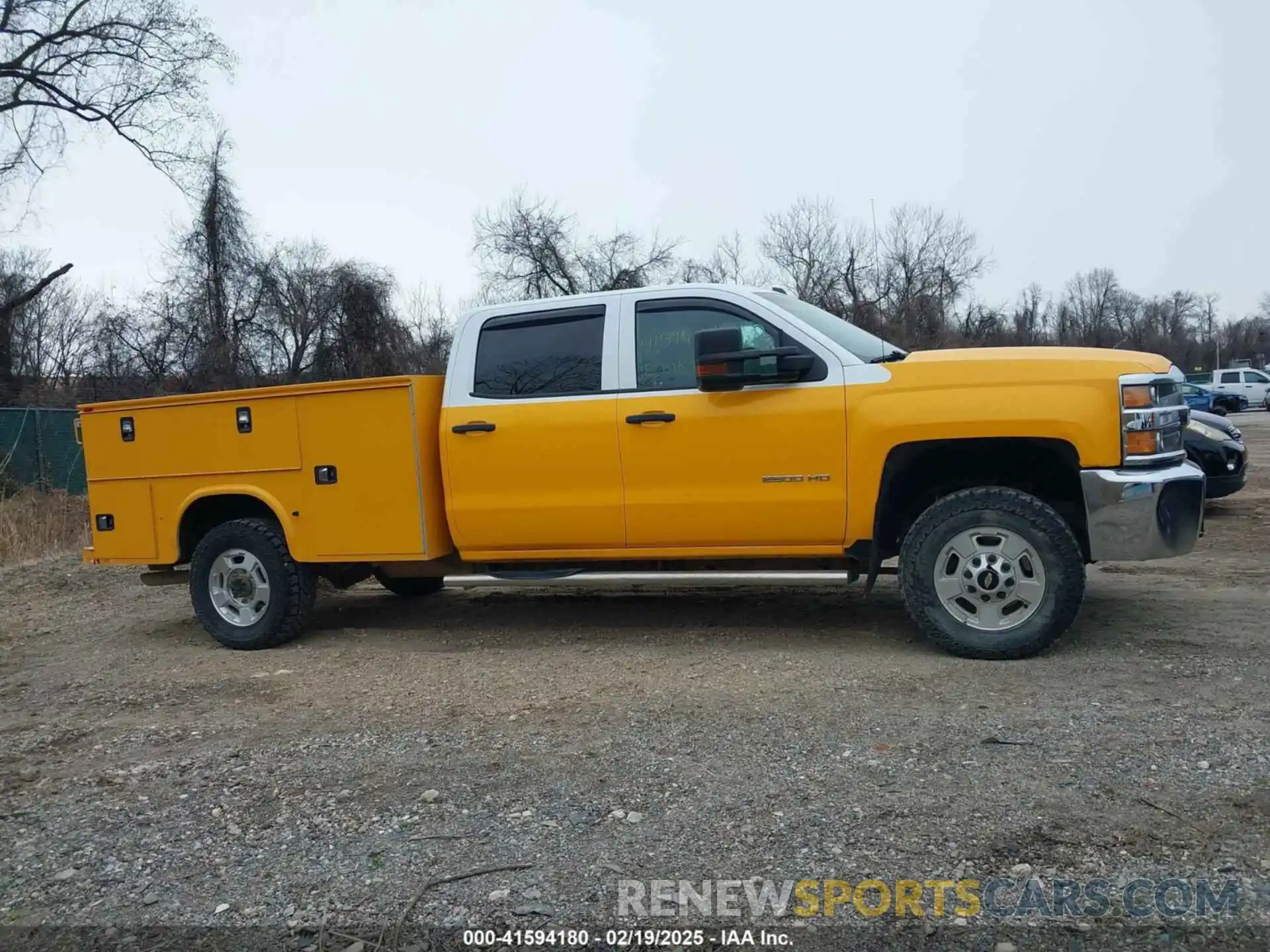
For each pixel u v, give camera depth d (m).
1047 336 64.88
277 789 3.68
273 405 6.06
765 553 5.34
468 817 3.32
